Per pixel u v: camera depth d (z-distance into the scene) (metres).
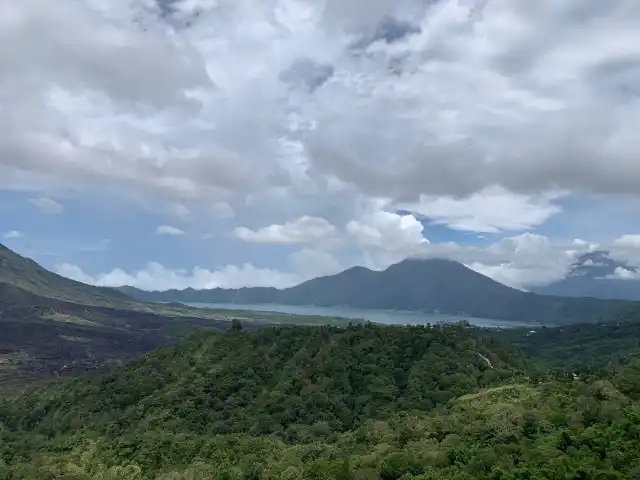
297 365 133.88
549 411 78.75
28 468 102.12
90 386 150.50
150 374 145.38
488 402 96.94
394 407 110.12
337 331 149.12
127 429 119.75
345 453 84.62
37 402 154.38
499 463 63.34
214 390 128.75
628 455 59.16
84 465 100.81
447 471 65.06
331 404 116.12
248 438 102.62
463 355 130.12
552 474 56.59
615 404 76.25
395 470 68.44
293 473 77.88
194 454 98.50
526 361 143.38
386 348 135.12
